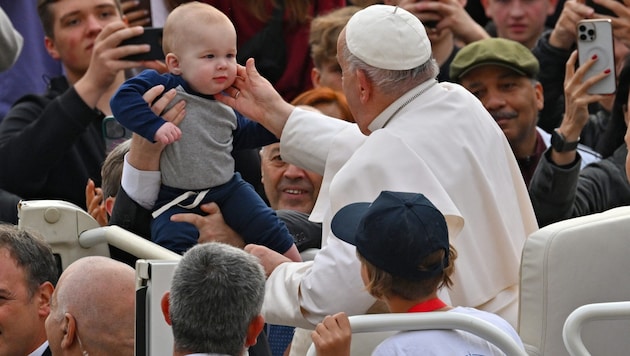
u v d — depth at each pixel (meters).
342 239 15.98
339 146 18.59
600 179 24.62
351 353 17.08
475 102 18.30
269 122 19.30
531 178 25.25
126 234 18.22
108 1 27.73
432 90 18.05
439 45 28.33
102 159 26.41
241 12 29.11
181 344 14.00
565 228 16.53
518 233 18.05
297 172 23.12
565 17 28.19
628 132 18.91
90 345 16.38
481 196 17.64
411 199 15.08
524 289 16.64
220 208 19.47
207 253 14.16
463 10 28.44
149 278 15.22
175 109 18.86
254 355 17.28
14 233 18.64
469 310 15.17
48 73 30.09
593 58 23.81
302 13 29.09
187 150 19.06
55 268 18.89
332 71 26.84
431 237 14.87
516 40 30.03
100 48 25.11
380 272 14.95
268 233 19.45
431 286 14.99
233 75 19.00
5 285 18.38
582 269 16.45
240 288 14.02
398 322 14.38
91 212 24.00
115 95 18.70
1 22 27.30
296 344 19.33
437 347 14.48
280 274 17.45
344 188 17.23
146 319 15.22
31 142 25.58
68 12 27.52
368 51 17.66
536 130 25.97
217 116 19.19
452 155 17.55
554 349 16.44
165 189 19.31
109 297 16.41
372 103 17.89
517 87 25.38
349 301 16.45
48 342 17.19
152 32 25.11
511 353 14.25
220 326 13.91
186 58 18.83
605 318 14.52
